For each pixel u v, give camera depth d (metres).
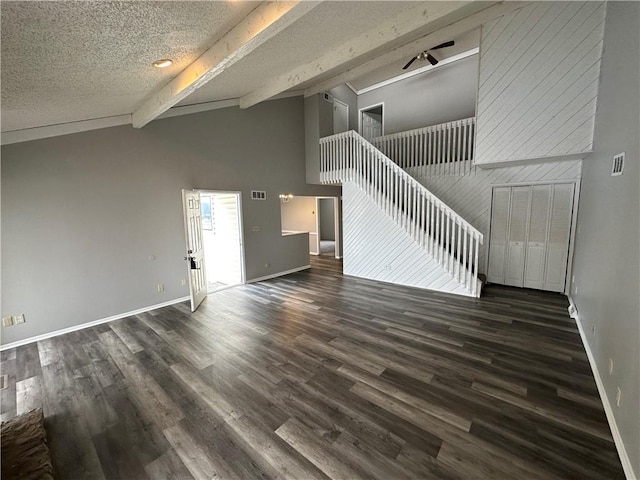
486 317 3.91
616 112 2.58
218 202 6.71
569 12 3.69
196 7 1.85
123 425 2.10
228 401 2.32
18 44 1.67
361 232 6.14
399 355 2.97
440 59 6.71
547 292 4.98
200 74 2.63
